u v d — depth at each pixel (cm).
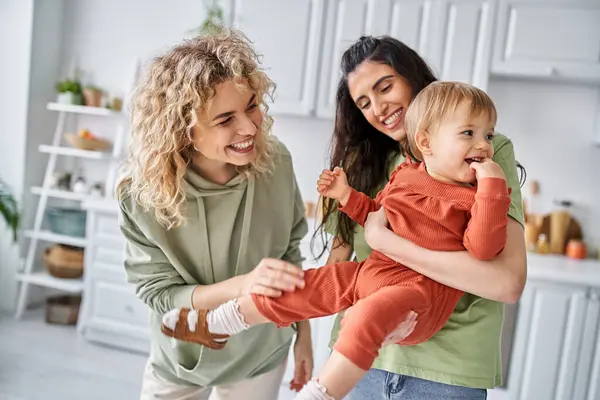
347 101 158
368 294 126
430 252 119
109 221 357
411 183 130
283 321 131
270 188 155
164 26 410
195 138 134
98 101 415
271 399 168
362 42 151
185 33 394
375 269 128
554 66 304
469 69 315
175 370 159
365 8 328
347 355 113
